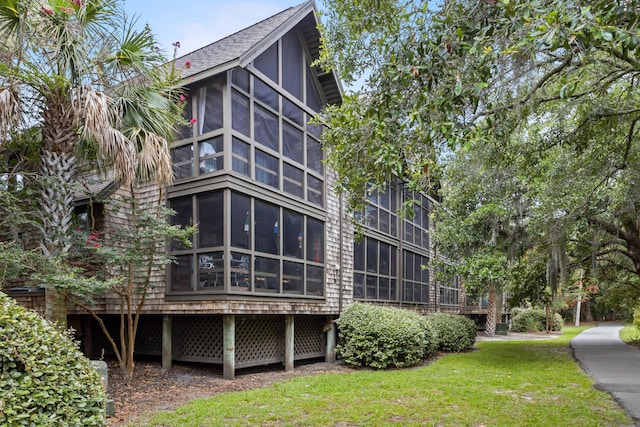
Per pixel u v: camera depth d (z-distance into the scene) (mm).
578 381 7086
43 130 6113
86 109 5605
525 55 3795
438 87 4047
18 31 5773
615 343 14781
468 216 10195
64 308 6055
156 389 6473
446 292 18141
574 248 11094
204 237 7457
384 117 4285
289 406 5395
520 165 7148
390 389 6453
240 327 8219
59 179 5961
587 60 3678
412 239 14844
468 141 3855
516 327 24906
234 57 7203
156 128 6750
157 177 6473
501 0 3465
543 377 7508
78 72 5965
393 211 13430
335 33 5766
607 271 14008
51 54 6094
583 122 5859
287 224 8672
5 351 2410
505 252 10156
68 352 2773
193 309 7367
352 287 10695
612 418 4824
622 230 9570
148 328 9047
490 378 7414
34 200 6242
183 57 10109
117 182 7391
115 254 6281
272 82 8570
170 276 7754
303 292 8914
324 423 4707
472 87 3875
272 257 8109
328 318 10047
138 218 6953
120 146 5855
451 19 3818
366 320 9305
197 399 5895
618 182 6887
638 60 4129
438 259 12734
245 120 7836
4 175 6348
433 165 4293
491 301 19250
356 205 5199
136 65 6426
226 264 7098
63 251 6047
